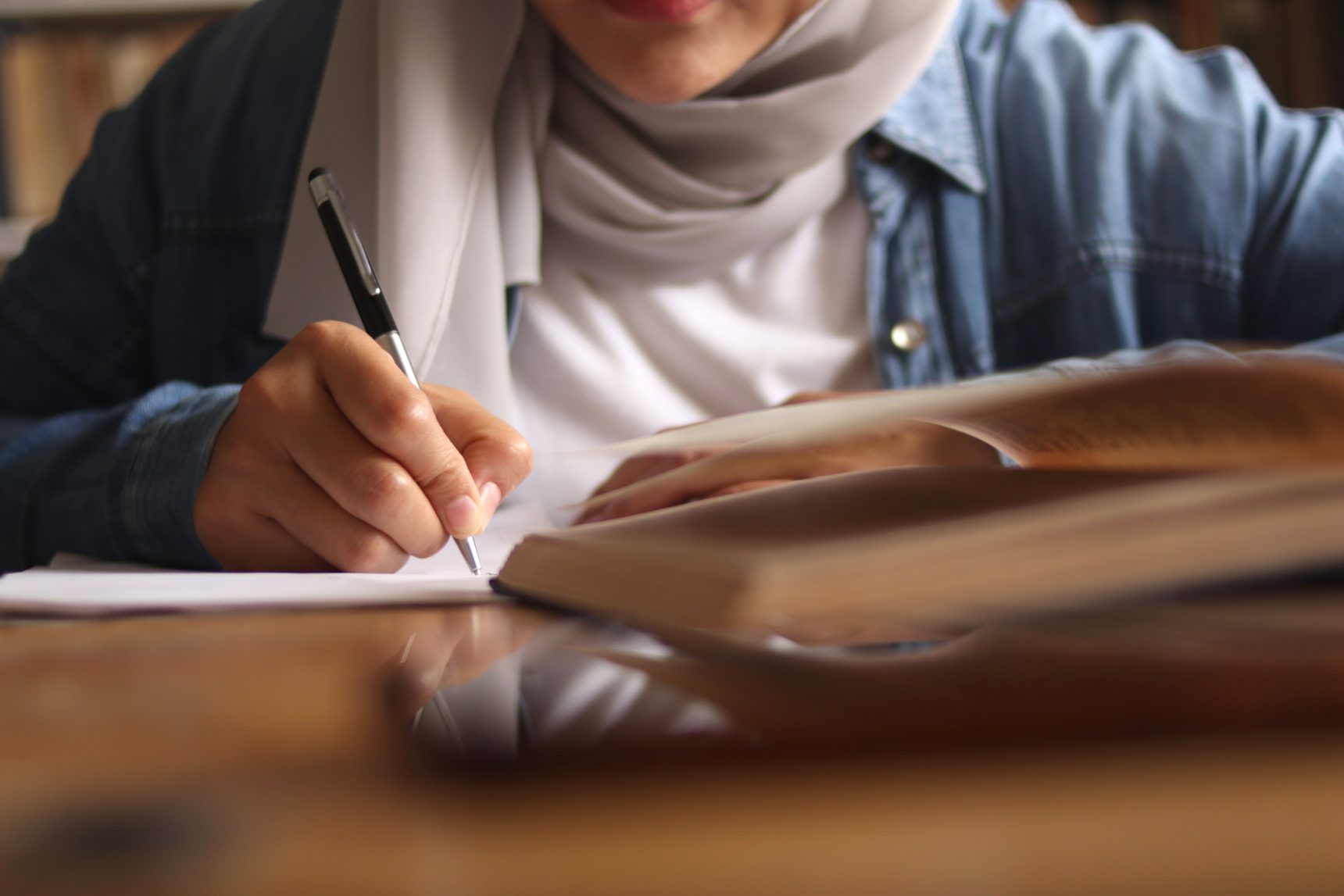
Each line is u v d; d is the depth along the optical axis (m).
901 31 1.00
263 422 0.56
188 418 0.62
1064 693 0.17
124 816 0.11
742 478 0.48
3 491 0.72
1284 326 1.03
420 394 0.54
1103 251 1.03
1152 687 0.17
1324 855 0.10
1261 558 0.21
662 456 0.72
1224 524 0.21
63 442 0.74
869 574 0.21
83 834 0.10
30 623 0.33
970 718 0.16
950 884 0.09
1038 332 1.04
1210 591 0.24
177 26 2.18
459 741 0.15
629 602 0.26
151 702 0.18
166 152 1.11
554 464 0.99
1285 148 1.06
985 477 0.30
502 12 0.92
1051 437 0.29
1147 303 1.04
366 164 0.94
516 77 0.99
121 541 0.63
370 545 0.53
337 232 0.63
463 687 0.19
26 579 0.44
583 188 1.01
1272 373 0.23
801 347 1.03
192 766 0.13
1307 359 0.23
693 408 1.04
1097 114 1.07
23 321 1.11
